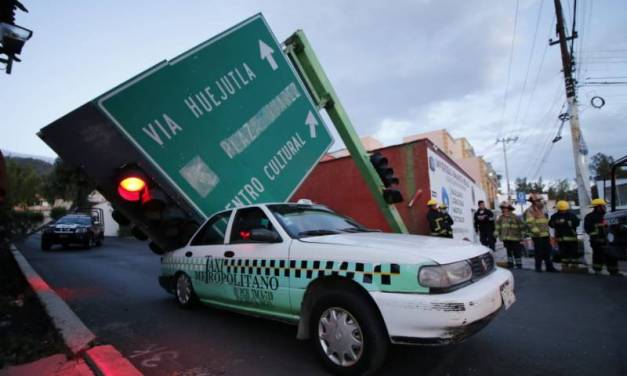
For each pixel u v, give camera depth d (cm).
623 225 841
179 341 418
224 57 576
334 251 336
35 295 607
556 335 415
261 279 394
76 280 855
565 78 1212
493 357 354
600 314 498
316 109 714
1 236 1174
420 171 1197
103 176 427
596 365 334
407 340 278
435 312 270
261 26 642
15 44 481
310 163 682
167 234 419
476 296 286
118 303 614
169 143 495
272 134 627
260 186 596
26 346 377
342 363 312
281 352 379
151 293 696
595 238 840
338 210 1358
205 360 362
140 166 426
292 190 646
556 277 809
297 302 354
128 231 3042
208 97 548
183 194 500
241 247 433
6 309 544
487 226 1112
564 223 909
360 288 313
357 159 809
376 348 291
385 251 308
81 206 2994
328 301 324
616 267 809
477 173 3728
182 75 523
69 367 326
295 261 362
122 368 314
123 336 441
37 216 1797
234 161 566
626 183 1103
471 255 334
